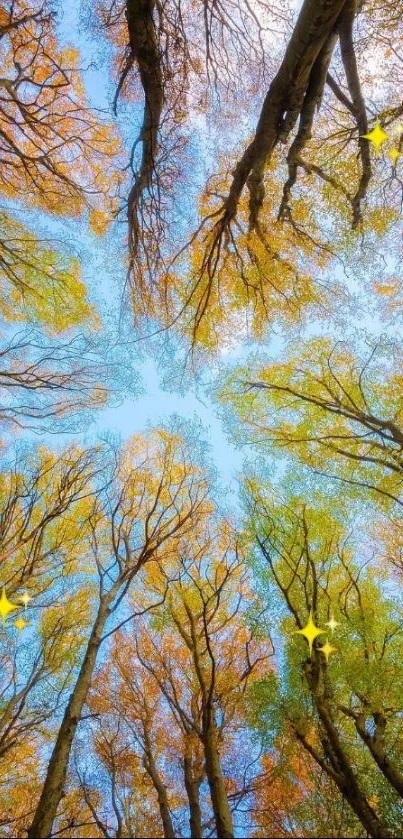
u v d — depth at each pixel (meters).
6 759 7.93
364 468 8.34
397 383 8.59
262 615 7.30
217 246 10.27
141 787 6.79
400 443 7.11
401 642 7.38
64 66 11.41
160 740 7.34
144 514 9.12
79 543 9.05
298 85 8.39
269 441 8.78
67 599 8.74
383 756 5.71
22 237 10.98
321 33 7.77
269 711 6.23
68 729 5.51
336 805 5.80
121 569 7.43
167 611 7.46
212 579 8.47
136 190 10.62
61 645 8.08
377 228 9.93
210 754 5.25
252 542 8.11
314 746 6.87
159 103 9.77
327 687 6.04
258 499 8.25
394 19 9.31
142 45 9.04
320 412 8.69
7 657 8.26
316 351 9.02
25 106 9.82
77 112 11.66
